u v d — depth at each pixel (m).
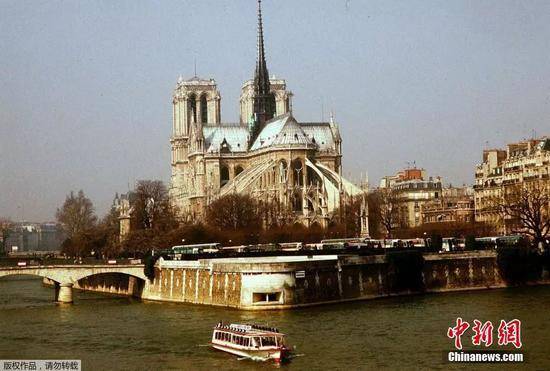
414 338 166.12
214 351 160.62
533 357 148.00
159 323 196.62
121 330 188.25
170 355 158.38
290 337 169.62
